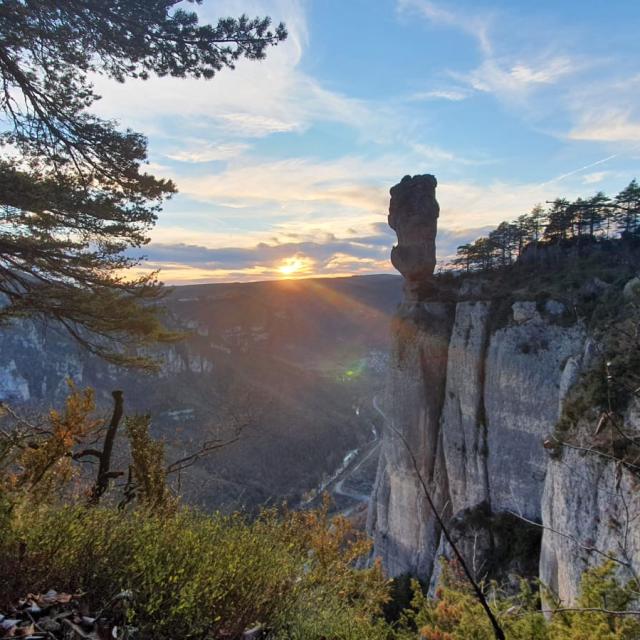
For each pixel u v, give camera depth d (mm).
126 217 10297
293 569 4207
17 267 10242
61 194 9125
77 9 8234
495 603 5402
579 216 26375
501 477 28469
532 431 27219
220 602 3229
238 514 4680
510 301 30250
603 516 11719
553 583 15250
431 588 25766
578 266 30016
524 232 41188
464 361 31797
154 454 7473
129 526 3922
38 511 4098
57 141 9742
